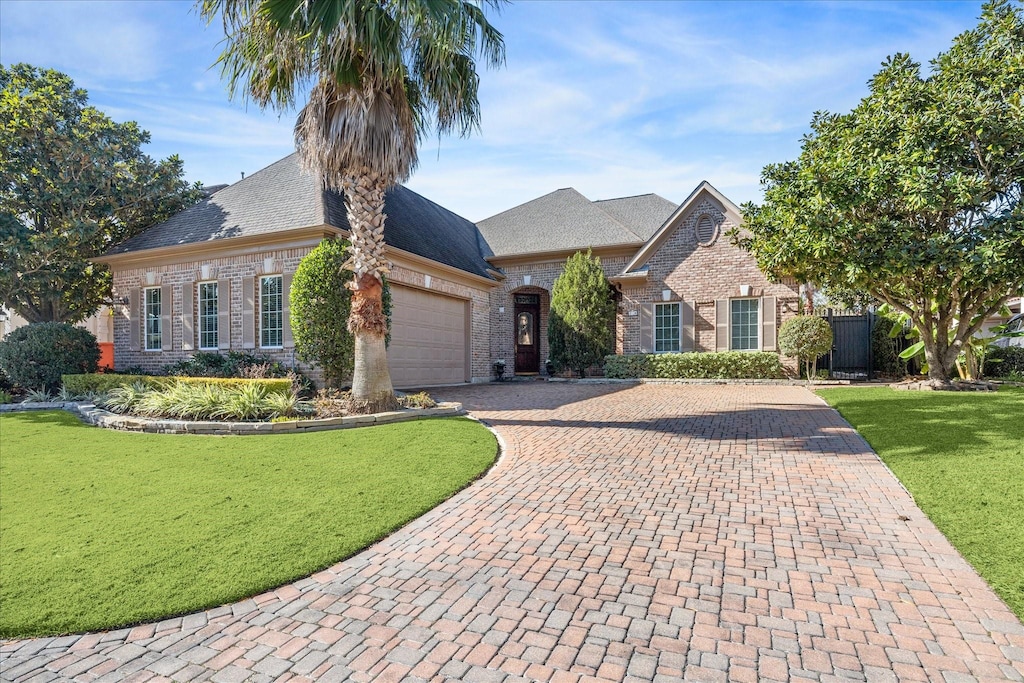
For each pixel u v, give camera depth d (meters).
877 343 16.89
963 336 12.20
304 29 8.66
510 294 21.81
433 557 4.05
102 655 2.88
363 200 9.76
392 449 7.19
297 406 9.91
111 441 8.12
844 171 10.65
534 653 2.83
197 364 14.30
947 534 4.21
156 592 3.51
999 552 3.84
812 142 12.79
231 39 9.16
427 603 3.38
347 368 12.62
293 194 14.96
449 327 18.34
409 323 16.03
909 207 10.13
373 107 9.28
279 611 3.31
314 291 12.22
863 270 10.41
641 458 6.83
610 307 18.91
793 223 10.99
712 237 17.66
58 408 12.45
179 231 15.91
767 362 16.17
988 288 10.77
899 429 7.71
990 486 5.13
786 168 12.41
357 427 8.77
